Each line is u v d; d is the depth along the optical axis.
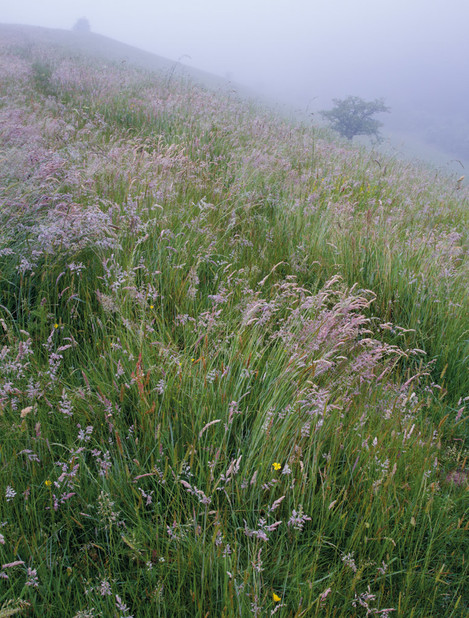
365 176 7.04
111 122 8.34
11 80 10.50
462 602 1.91
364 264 4.14
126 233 3.46
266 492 2.06
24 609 1.51
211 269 3.65
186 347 2.66
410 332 3.57
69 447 1.99
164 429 2.14
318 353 2.70
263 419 2.25
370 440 2.36
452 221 6.21
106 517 1.80
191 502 1.98
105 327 2.69
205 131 7.54
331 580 1.79
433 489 2.18
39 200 3.37
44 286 2.95
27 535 1.74
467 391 3.17
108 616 1.54
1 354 2.16
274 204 5.20
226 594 1.56
